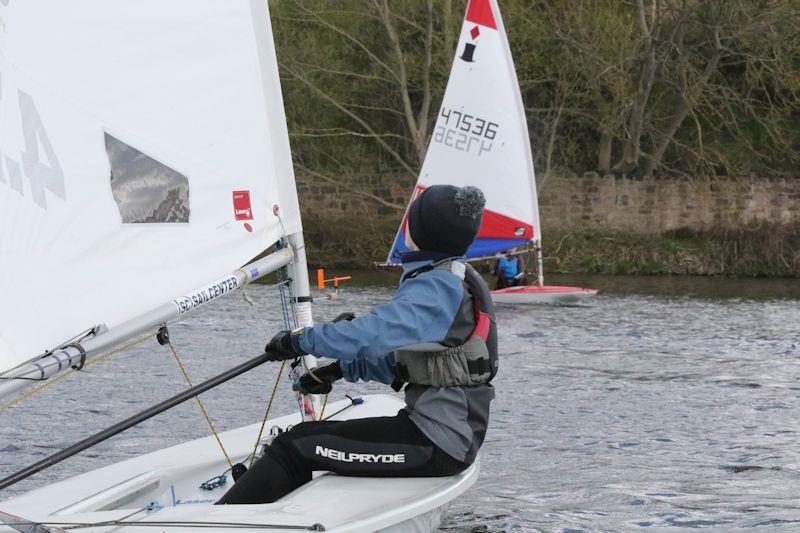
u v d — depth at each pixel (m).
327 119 93.19
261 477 11.36
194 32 11.88
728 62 89.12
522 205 56.94
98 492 12.57
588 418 24.36
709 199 84.12
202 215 11.92
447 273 11.03
